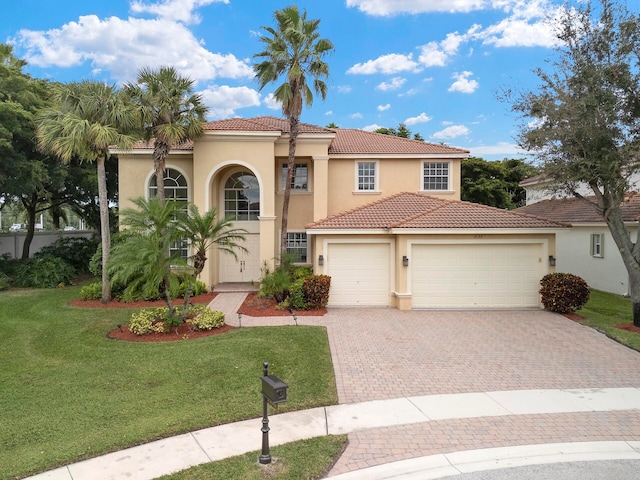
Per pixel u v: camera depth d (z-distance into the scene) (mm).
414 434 6273
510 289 15445
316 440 6070
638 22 11906
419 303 15484
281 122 22750
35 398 7672
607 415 6938
